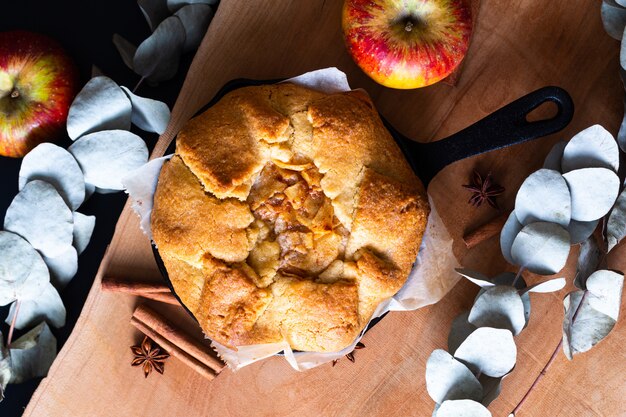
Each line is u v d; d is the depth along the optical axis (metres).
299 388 0.67
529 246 0.62
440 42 0.60
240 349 0.61
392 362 0.67
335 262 0.60
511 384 0.66
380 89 0.66
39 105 0.68
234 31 0.66
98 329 0.67
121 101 0.65
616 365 0.66
